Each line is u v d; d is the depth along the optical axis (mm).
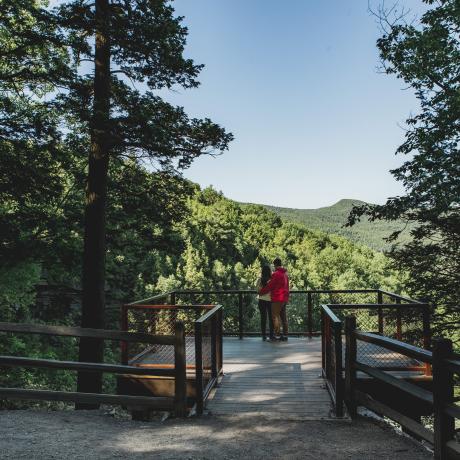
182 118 11914
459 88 12414
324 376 7281
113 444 4496
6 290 15773
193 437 4754
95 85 11500
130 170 13977
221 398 6441
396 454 4246
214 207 142875
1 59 12484
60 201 14945
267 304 11055
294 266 116750
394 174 13156
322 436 4805
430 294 15484
